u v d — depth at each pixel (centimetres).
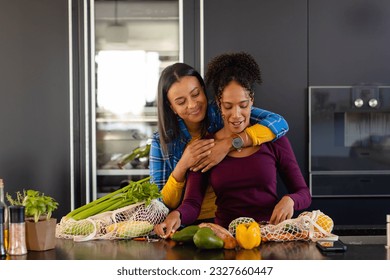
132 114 342
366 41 334
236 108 221
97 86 340
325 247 180
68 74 328
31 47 328
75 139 329
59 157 329
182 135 264
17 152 329
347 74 334
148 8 340
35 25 327
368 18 334
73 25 328
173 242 199
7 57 328
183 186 242
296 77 333
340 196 335
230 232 203
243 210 226
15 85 328
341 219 336
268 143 235
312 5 332
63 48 327
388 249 185
